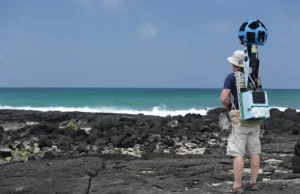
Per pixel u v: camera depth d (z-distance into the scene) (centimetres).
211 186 841
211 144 1797
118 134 1928
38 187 847
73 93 9112
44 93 9119
